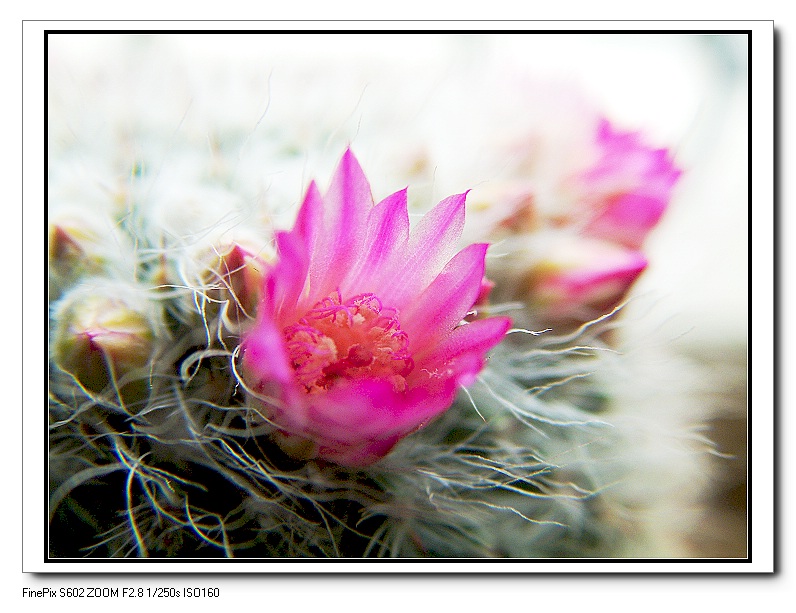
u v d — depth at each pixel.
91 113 0.14
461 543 0.13
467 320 0.13
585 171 0.13
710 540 0.13
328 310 0.12
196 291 0.12
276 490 0.13
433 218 0.12
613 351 0.13
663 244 0.14
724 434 0.14
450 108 0.14
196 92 0.14
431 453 0.13
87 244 0.13
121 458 0.13
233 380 0.12
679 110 0.14
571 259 0.13
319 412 0.12
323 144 0.14
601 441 0.13
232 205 0.13
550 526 0.13
